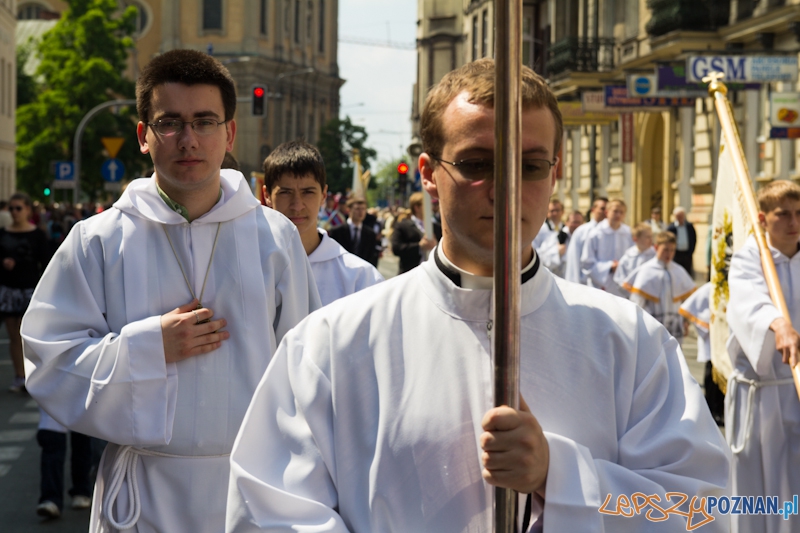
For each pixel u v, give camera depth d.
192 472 3.35
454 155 2.04
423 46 59.44
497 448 1.87
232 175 3.64
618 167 29.64
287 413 2.23
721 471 2.12
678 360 2.22
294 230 3.69
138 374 3.26
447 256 2.19
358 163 19.61
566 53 28.80
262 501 2.12
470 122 2.03
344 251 5.08
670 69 18.94
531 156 2.06
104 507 3.35
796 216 4.79
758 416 4.79
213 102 3.45
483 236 2.04
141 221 3.49
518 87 1.83
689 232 17.61
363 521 2.08
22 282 10.57
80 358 3.30
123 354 3.25
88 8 48.56
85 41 48.00
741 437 4.86
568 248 12.91
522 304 2.14
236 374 3.40
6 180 45.94
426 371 2.12
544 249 14.32
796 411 4.72
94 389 3.25
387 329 2.18
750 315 4.60
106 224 3.47
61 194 54.00
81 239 3.45
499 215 1.85
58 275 3.42
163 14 89.44
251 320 3.46
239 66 89.12
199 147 3.42
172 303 3.45
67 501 6.69
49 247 10.74
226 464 3.39
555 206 14.48
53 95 47.81
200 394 3.35
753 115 20.31
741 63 16.56
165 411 3.28
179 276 3.46
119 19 49.00
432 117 2.10
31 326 3.37
